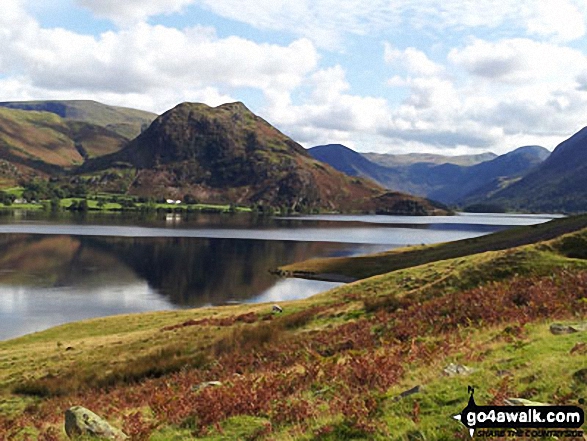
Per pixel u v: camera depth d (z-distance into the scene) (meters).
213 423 12.84
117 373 29.55
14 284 82.56
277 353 26.28
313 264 104.25
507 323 20.11
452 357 15.02
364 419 10.25
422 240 175.25
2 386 29.77
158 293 78.31
